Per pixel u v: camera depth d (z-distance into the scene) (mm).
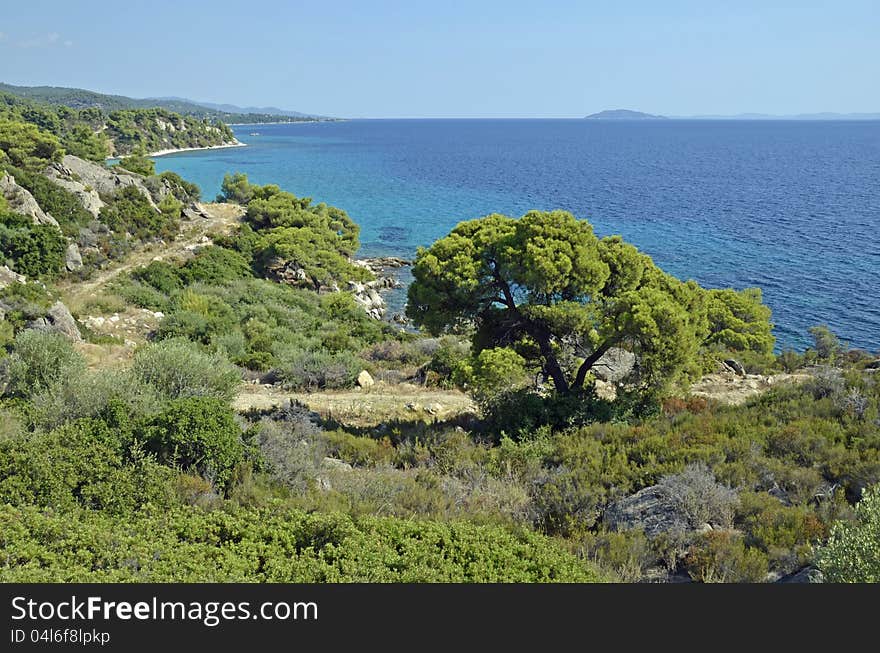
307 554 9055
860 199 102750
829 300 47625
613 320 17656
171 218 63219
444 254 19125
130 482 10969
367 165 176500
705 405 18453
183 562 8695
